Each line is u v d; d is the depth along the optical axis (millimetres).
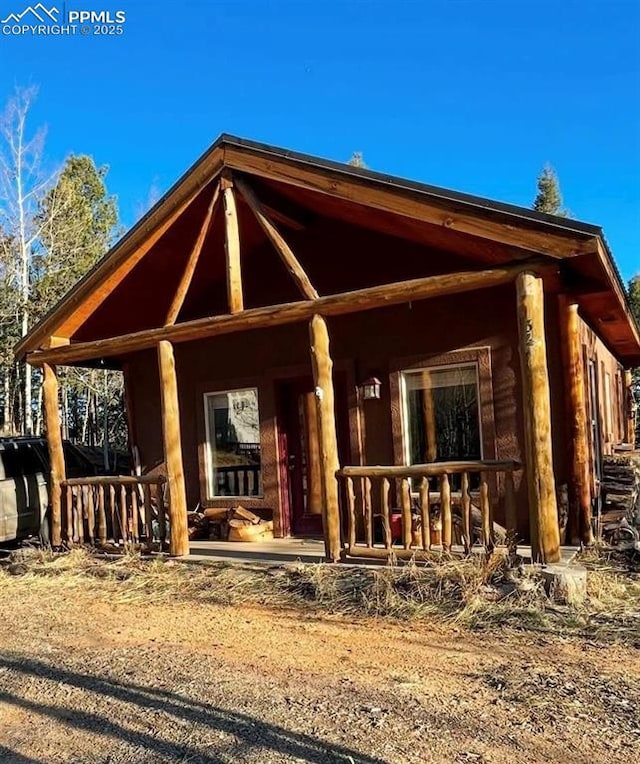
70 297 8578
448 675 4152
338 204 7395
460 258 8016
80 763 3293
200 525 9336
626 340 11430
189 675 4445
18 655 5113
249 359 9578
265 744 3354
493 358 7750
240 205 8133
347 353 8680
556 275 6184
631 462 10609
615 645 4527
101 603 6566
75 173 30500
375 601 5719
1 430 25047
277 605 6035
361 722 3539
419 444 8211
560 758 3061
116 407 27062
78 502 8711
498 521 7551
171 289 9570
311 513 9289
